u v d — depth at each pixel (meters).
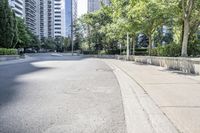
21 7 138.75
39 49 124.88
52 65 26.84
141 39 74.69
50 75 16.22
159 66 25.45
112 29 46.78
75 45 108.44
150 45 36.66
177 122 5.96
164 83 12.30
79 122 6.01
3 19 44.66
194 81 12.91
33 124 5.82
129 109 7.31
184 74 16.53
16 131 5.37
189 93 9.52
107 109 7.28
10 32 45.59
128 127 5.70
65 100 8.41
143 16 32.44
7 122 5.97
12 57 43.38
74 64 28.92
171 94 9.36
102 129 5.53
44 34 176.12
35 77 15.03
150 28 34.75
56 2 179.25
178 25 31.31
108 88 11.03
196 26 29.22
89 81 13.38
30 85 11.75
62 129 5.50
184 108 7.23
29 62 33.62
